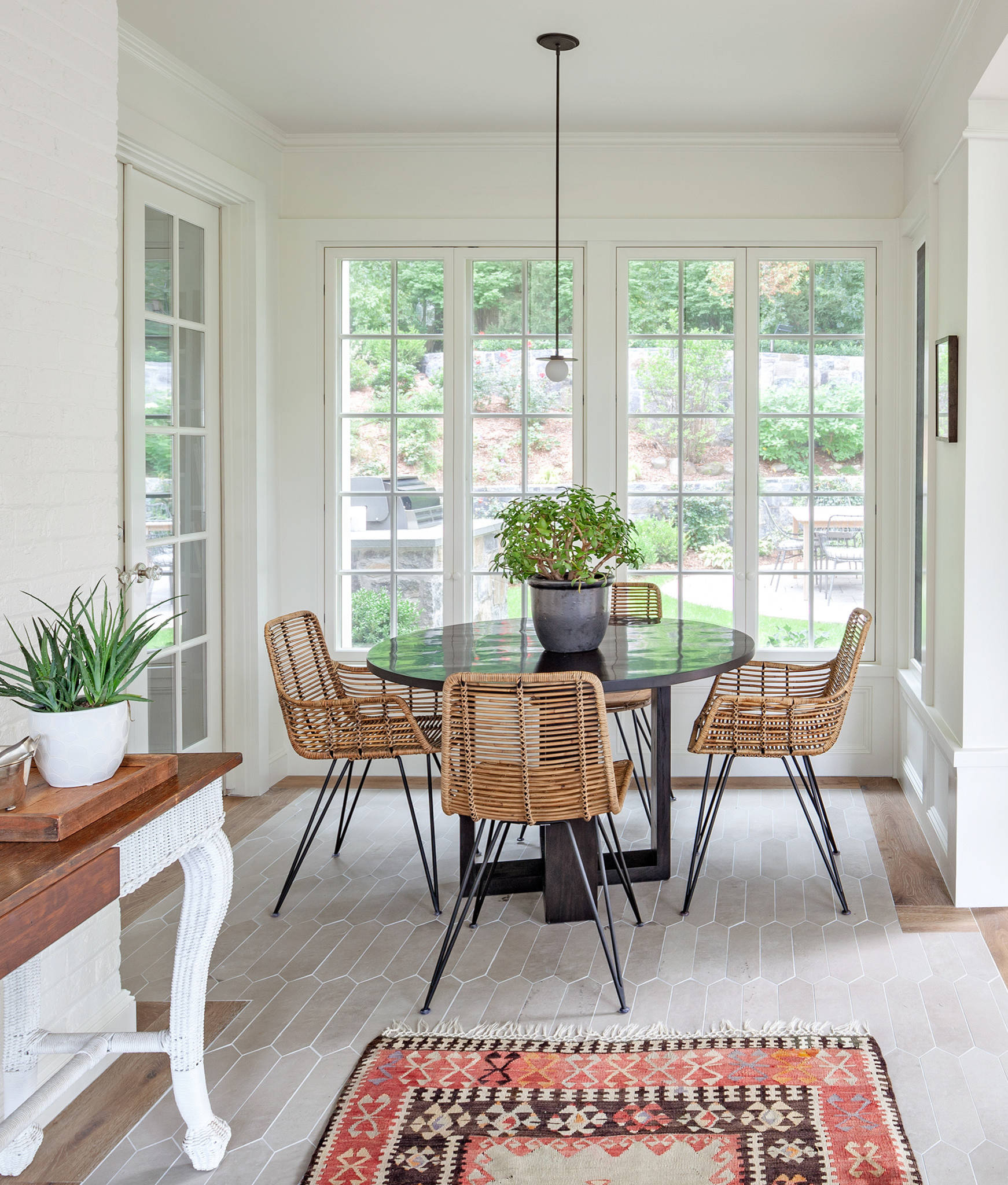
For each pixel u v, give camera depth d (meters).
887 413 4.99
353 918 3.46
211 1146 2.20
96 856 1.74
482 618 5.22
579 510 3.63
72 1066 2.06
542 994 2.93
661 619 4.43
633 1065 2.56
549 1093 2.44
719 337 5.06
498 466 5.17
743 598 5.14
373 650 3.79
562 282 5.07
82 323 2.52
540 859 3.82
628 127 4.86
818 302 5.02
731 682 4.07
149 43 3.89
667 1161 2.18
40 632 1.95
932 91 4.10
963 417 3.50
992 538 3.43
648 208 5.00
